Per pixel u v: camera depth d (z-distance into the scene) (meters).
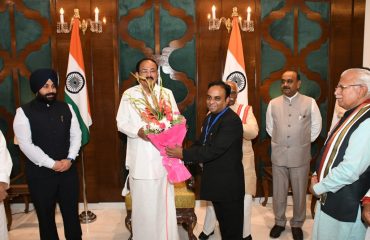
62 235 3.21
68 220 2.66
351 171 1.61
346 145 1.69
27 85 3.84
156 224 2.42
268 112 3.28
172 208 2.53
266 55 3.93
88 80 3.82
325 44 3.95
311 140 3.14
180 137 2.25
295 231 3.10
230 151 2.15
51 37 3.78
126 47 3.84
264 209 3.87
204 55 3.87
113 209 3.98
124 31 3.82
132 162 2.41
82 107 3.47
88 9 3.76
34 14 3.76
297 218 3.11
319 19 3.92
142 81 2.35
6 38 3.78
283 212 3.17
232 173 2.15
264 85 3.97
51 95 2.52
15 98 3.84
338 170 1.65
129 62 3.86
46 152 2.50
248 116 2.80
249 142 2.87
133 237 2.48
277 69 3.96
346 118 1.77
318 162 1.88
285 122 3.08
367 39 2.98
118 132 3.92
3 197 2.10
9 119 3.86
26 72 3.82
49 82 2.51
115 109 3.89
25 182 3.86
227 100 2.23
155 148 2.37
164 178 2.44
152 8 3.81
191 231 2.95
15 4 3.75
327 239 1.79
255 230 3.32
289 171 3.11
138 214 2.42
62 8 3.67
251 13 3.85
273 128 3.21
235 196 2.15
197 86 3.89
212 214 3.03
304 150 3.04
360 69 1.74
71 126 2.67
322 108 4.02
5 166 2.14
